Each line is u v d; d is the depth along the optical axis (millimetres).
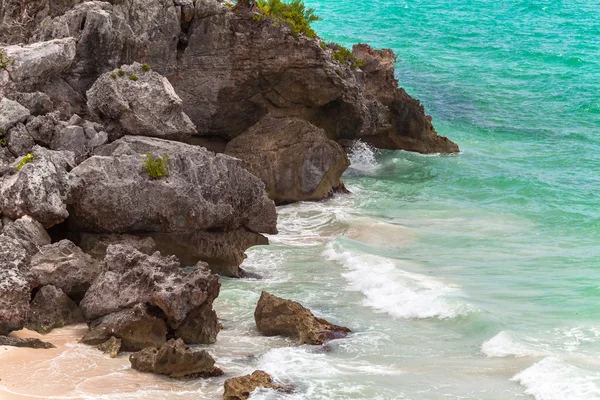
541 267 39938
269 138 51500
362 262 39281
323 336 29938
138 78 42812
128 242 35719
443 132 75125
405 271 38406
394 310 33500
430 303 33344
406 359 28297
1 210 33938
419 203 52906
